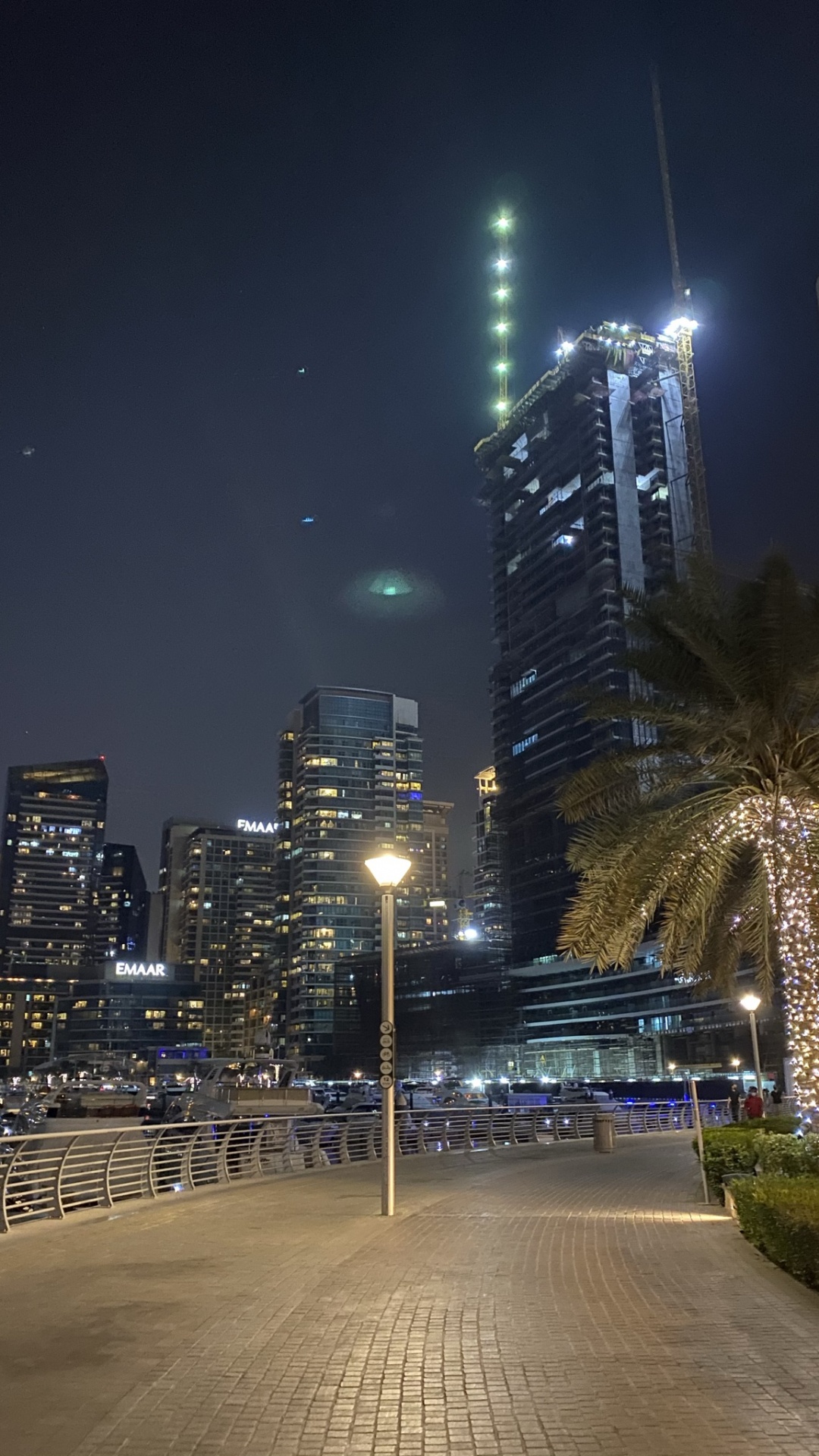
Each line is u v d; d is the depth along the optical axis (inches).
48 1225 576.7
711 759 724.0
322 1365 293.0
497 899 7652.6
